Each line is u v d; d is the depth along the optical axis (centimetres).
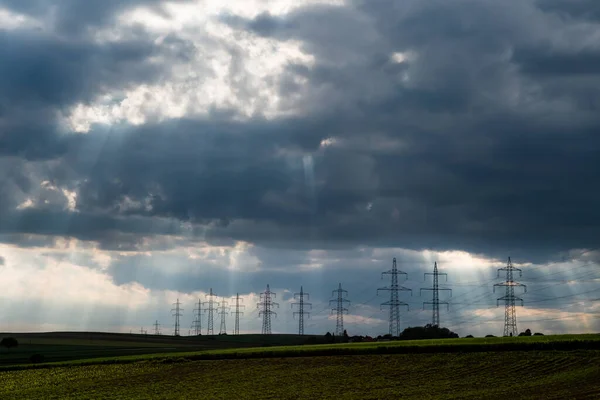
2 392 7300
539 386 6144
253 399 6144
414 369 7369
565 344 7912
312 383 6888
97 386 7419
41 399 6756
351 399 5934
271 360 8494
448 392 6103
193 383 7250
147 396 6600
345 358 8300
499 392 5959
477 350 8131
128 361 9256
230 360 8700
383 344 9519
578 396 5556
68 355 14100
